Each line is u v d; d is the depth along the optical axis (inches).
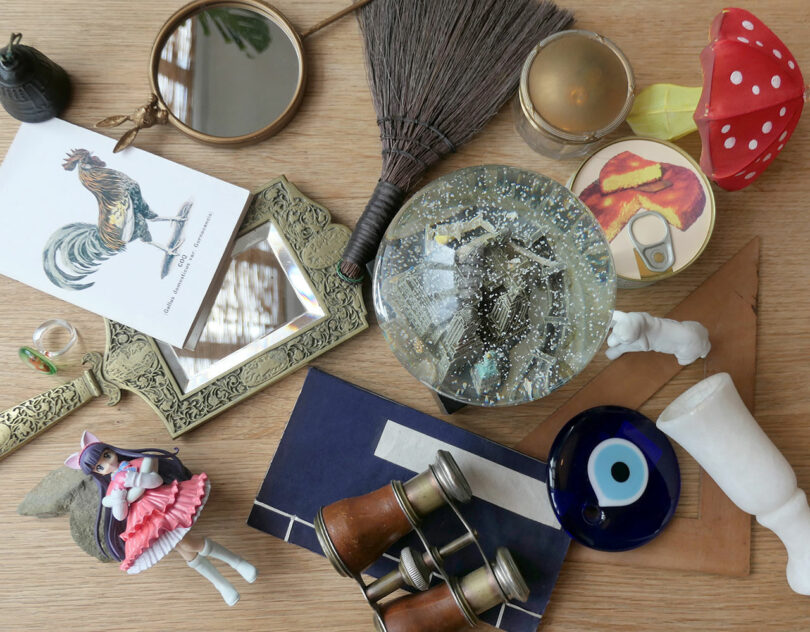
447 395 28.3
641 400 32.7
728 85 27.3
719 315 32.7
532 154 33.6
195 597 32.6
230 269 32.9
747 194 33.2
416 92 31.4
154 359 32.2
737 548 32.0
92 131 33.1
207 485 29.9
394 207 31.4
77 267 32.6
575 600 32.4
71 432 32.5
